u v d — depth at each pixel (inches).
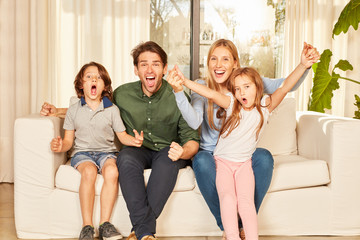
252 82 77.7
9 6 127.2
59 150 80.4
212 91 77.4
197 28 138.7
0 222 91.6
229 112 79.5
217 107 84.2
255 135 78.9
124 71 131.7
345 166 84.8
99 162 83.1
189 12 143.9
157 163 77.5
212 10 149.3
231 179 74.6
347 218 85.3
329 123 87.0
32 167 81.7
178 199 82.1
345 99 139.9
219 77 85.5
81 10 129.2
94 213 80.5
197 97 85.6
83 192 78.3
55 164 82.8
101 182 80.0
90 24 129.6
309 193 84.1
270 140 100.0
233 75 78.7
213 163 77.4
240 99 78.3
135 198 74.4
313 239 82.6
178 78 74.7
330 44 138.6
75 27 128.6
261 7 149.6
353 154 85.0
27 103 129.0
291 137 101.5
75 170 81.4
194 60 140.1
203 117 86.9
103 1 129.6
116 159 83.0
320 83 119.1
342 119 90.2
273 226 83.4
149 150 88.4
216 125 84.2
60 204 81.7
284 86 81.5
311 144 95.3
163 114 86.7
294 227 84.0
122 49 131.3
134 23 131.9
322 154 89.0
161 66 83.1
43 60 128.0
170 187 76.9
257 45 150.6
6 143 129.3
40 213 82.1
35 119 81.9
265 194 79.9
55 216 82.0
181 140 87.9
